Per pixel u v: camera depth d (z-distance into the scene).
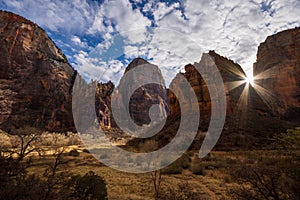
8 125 56.28
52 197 4.70
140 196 8.57
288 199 4.73
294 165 4.89
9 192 4.05
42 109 70.56
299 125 34.75
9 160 5.13
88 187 5.72
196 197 6.96
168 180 12.02
